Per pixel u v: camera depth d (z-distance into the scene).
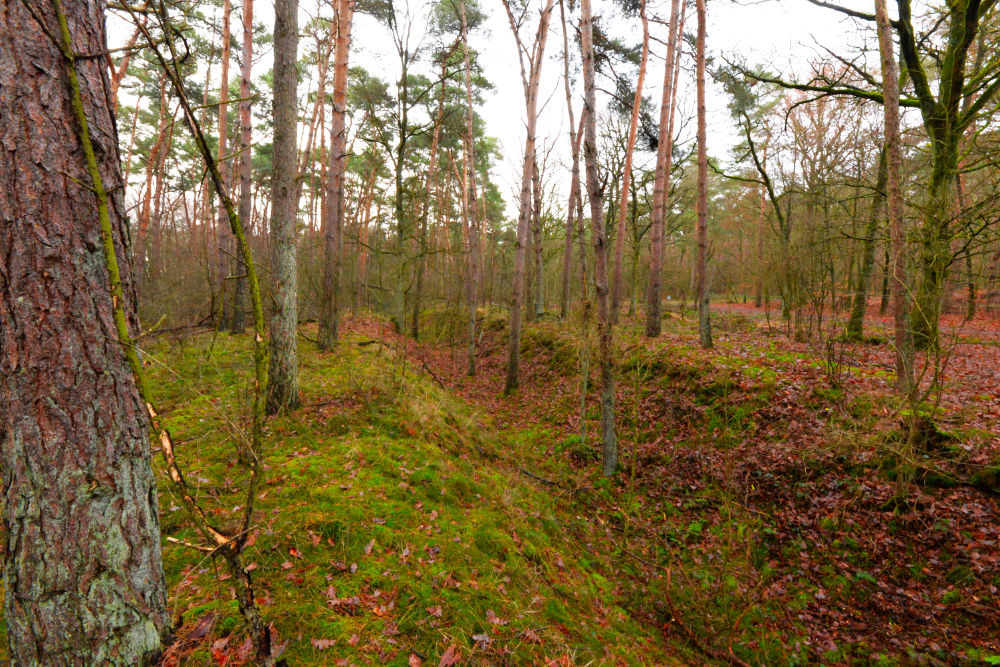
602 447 8.02
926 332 8.55
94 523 1.84
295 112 6.34
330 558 3.48
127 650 1.96
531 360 13.61
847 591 4.87
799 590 4.98
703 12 10.98
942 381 7.56
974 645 4.07
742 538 5.70
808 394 7.75
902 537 5.19
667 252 23.31
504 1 11.40
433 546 3.88
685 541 5.92
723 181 30.31
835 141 15.40
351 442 5.59
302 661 2.57
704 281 10.87
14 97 1.63
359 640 2.79
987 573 4.54
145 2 1.59
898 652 4.20
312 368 9.18
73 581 1.81
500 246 25.70
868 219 10.26
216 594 2.93
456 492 5.08
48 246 1.70
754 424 7.59
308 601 3.02
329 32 16.86
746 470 6.77
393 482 4.84
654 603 4.77
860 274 10.79
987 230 6.16
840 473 6.15
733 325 14.46
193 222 23.28
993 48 9.04
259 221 25.58
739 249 23.59
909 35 8.70
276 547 3.46
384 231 26.55
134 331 1.96
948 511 5.19
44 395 1.73
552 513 5.92
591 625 3.83
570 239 18.69
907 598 4.65
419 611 3.15
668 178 15.04
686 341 11.86
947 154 8.02
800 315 11.45
